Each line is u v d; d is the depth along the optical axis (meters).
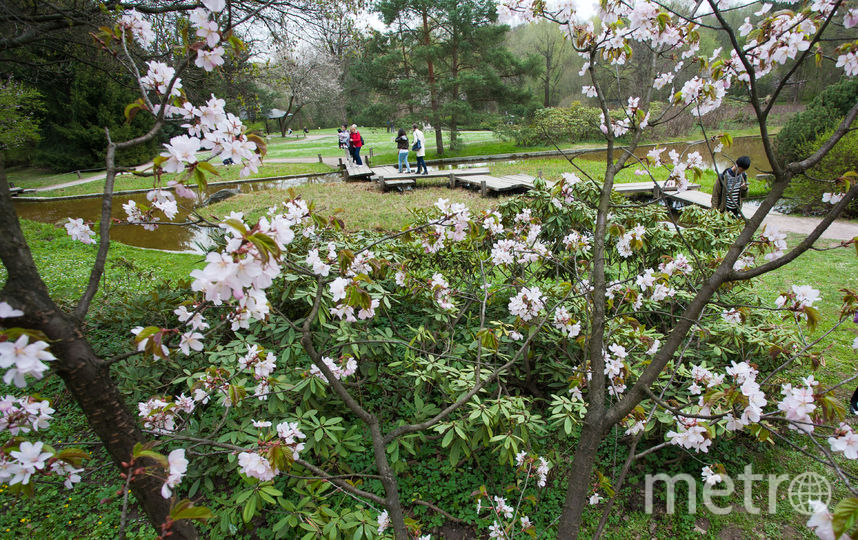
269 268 1.16
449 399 2.79
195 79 5.12
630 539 2.54
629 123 2.20
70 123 19.55
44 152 19.86
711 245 3.72
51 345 1.14
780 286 5.32
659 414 2.54
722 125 17.88
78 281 6.00
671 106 2.07
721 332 3.12
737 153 16.17
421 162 13.81
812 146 9.83
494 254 2.94
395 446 2.70
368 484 2.79
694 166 2.08
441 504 2.71
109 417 1.26
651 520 2.64
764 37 1.72
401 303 3.56
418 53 16.89
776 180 1.48
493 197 10.93
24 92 13.57
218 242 3.16
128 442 1.30
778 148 11.06
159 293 3.93
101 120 19.55
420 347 3.07
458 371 2.73
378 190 12.55
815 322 1.75
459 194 11.45
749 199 10.49
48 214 12.07
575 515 1.71
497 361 3.18
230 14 1.35
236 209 10.41
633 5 1.86
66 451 1.27
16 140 14.33
